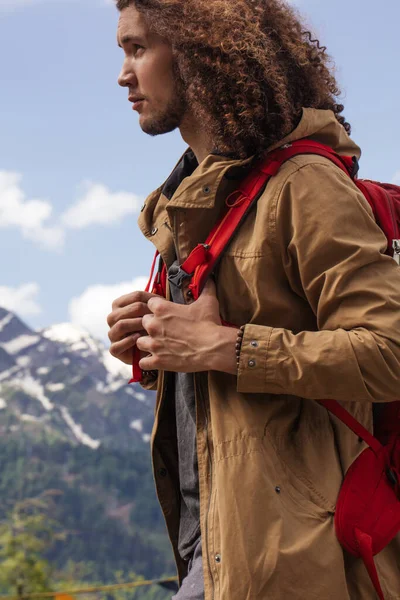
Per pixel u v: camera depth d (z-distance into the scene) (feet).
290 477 4.99
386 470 5.08
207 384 5.35
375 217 5.48
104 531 634.02
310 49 6.07
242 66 5.48
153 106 6.03
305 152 5.45
